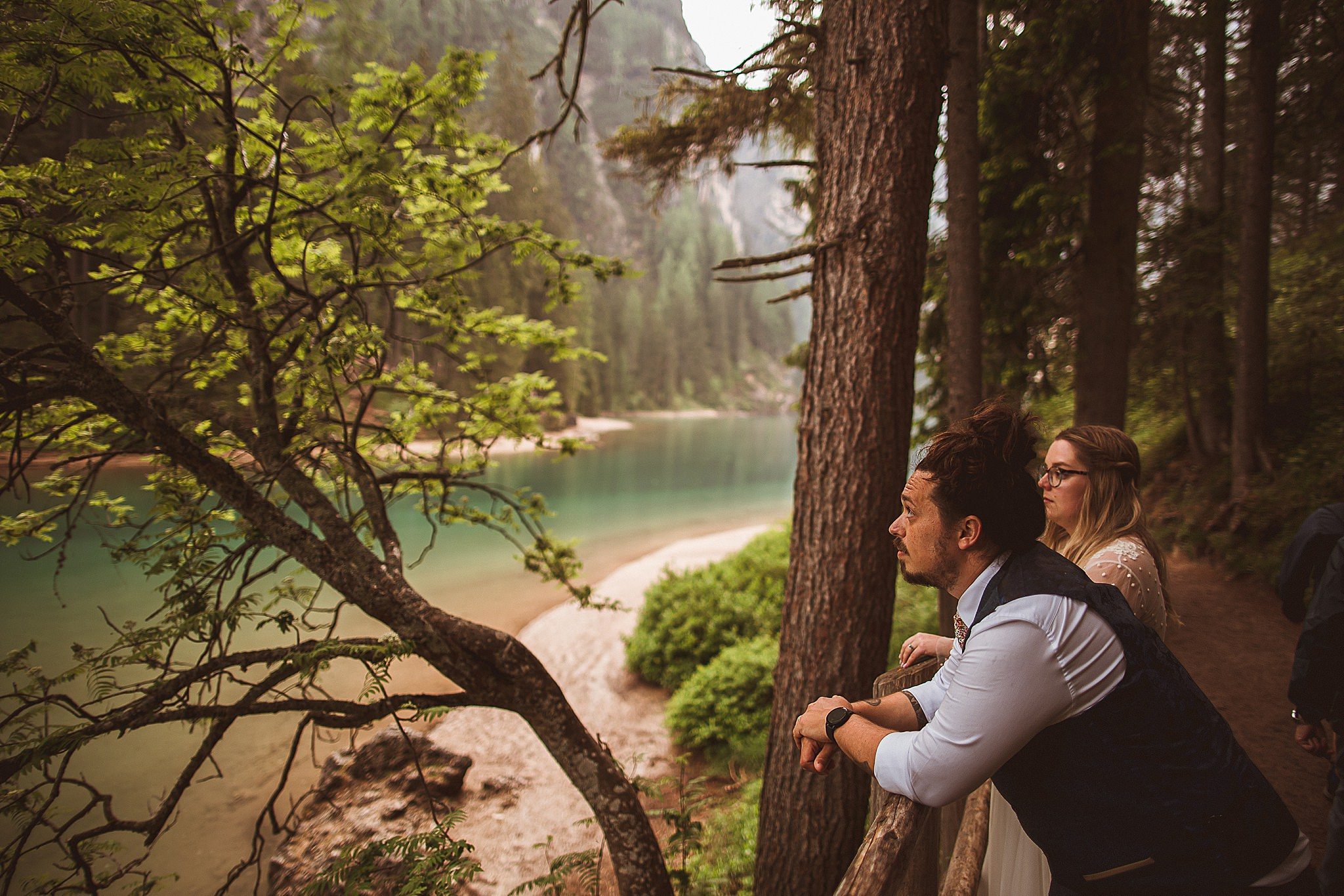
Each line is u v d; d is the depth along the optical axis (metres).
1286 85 8.02
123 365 3.08
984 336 7.14
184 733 7.08
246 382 3.41
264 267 3.78
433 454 4.02
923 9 2.99
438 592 12.98
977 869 1.76
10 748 2.08
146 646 2.34
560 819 5.99
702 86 4.95
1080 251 6.70
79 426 3.00
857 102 3.05
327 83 2.85
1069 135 6.91
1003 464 1.06
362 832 5.16
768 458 45.19
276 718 7.45
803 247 3.16
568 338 4.08
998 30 6.70
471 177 3.32
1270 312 10.15
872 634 3.09
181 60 2.49
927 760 0.98
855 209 3.05
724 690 7.20
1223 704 4.54
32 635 8.10
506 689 2.72
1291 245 12.66
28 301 2.15
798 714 3.14
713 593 9.17
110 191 2.22
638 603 12.45
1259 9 7.05
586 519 22.33
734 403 110.25
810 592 3.14
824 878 3.08
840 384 3.09
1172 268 8.68
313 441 3.04
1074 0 5.73
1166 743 0.91
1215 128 9.07
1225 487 7.93
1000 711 0.93
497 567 14.66
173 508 2.80
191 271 2.94
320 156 3.11
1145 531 1.60
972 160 5.05
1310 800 3.38
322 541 2.62
